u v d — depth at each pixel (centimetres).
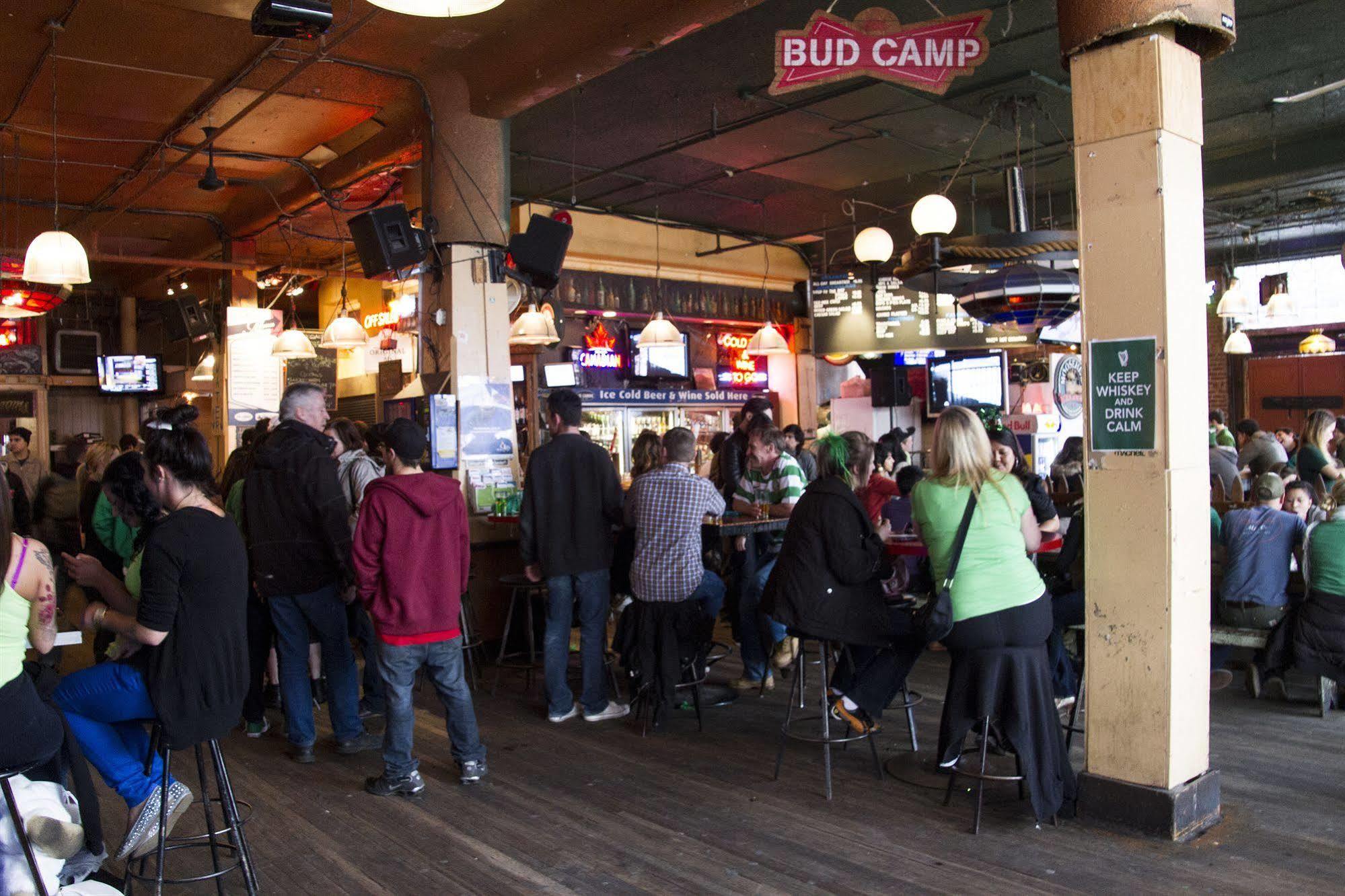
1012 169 794
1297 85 818
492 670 602
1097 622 341
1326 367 1573
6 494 222
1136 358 329
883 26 407
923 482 362
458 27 606
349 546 427
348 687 446
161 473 304
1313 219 1350
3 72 676
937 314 1200
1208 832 334
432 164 659
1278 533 494
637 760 427
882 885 302
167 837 334
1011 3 626
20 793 216
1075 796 353
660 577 455
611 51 555
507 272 684
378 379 1166
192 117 766
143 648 302
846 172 999
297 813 376
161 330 1468
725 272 1275
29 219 1085
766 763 420
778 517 528
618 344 1177
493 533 626
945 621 337
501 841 345
